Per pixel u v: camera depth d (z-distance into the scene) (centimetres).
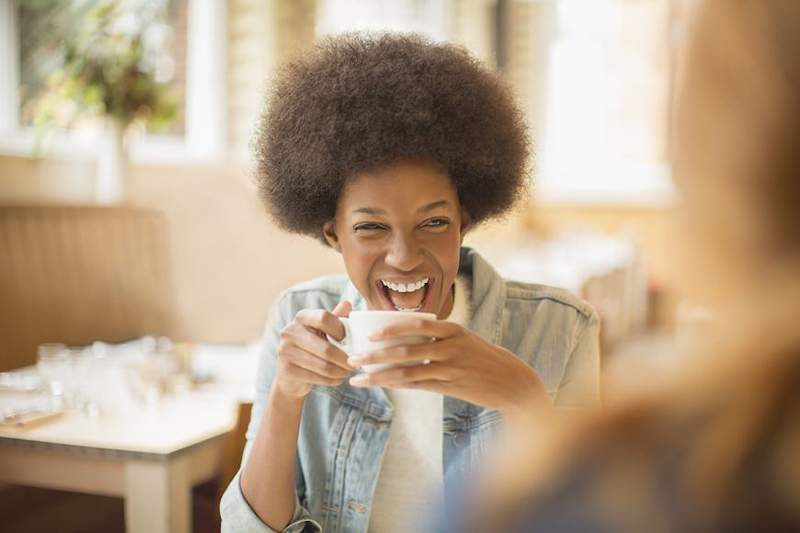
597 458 35
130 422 173
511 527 36
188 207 380
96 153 393
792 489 32
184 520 159
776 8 33
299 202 121
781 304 34
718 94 35
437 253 109
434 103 108
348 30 123
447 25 646
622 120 705
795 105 33
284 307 132
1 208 301
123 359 205
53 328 312
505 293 127
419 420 119
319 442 123
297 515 116
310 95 112
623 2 690
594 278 409
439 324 93
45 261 313
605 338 302
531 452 37
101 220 337
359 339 97
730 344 35
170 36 455
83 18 362
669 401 35
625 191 668
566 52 712
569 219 677
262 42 493
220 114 487
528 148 127
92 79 338
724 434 33
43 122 341
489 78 118
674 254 37
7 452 165
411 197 107
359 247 111
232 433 164
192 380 207
